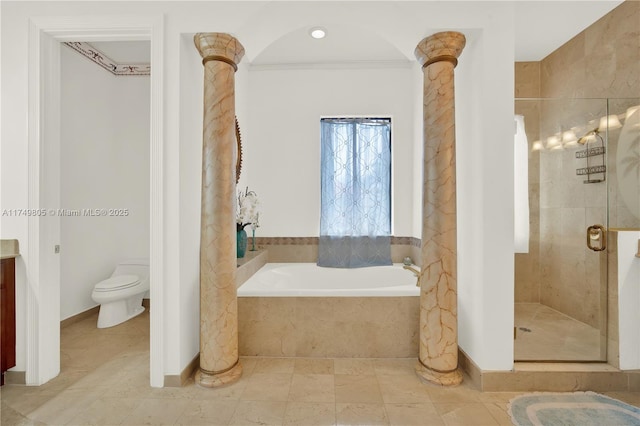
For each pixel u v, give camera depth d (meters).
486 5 1.70
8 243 1.74
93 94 2.99
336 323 2.09
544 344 1.95
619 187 1.97
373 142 3.14
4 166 1.76
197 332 1.96
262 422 1.46
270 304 2.11
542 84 2.98
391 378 1.84
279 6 1.90
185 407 1.57
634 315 1.73
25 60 1.76
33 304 1.77
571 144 2.14
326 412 1.53
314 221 3.22
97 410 1.55
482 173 1.71
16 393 1.69
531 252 2.27
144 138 3.34
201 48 1.74
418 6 1.71
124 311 2.83
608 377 1.72
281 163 3.22
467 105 1.88
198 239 1.96
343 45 2.82
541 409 1.55
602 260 1.86
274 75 3.20
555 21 2.39
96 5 1.75
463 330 1.95
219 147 1.75
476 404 1.60
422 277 1.85
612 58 2.28
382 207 3.13
